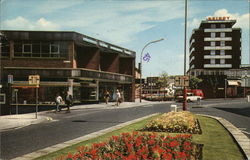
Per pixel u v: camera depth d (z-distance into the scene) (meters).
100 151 5.03
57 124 14.77
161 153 4.55
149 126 11.63
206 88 68.69
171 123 11.44
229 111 23.95
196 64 71.44
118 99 34.38
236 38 69.94
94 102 34.84
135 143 5.48
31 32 30.48
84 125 14.20
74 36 30.75
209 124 13.27
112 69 40.81
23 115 19.70
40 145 9.09
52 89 30.52
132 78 44.47
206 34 70.81
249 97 47.34
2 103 28.73
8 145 9.09
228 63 70.00
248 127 13.03
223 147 7.84
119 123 14.97
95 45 34.84
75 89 31.95
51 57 30.78
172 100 54.72
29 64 30.70
